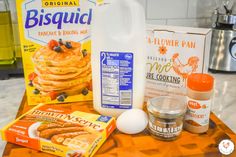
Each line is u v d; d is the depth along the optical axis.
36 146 0.47
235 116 0.62
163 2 0.92
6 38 0.83
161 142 0.50
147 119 0.52
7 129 0.49
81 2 0.57
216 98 0.71
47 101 0.62
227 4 0.93
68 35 0.58
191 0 0.94
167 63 0.57
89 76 0.62
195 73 0.52
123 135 0.51
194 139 0.50
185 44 0.54
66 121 0.52
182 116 0.49
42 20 0.56
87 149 0.44
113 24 0.51
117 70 0.53
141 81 0.54
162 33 0.55
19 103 0.69
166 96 0.55
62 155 0.45
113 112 0.56
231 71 0.86
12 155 0.46
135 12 0.50
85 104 0.62
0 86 0.79
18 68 0.83
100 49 0.53
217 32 0.83
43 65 0.59
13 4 0.85
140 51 0.52
